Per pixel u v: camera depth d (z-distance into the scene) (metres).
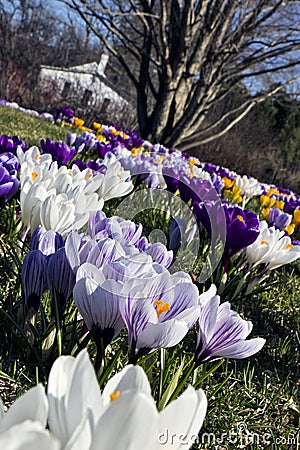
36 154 3.00
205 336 1.36
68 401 0.72
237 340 1.35
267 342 2.70
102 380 1.30
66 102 26.27
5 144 3.21
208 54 20.61
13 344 1.78
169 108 21.20
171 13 21.05
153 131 21.14
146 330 1.16
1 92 23.52
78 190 2.01
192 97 20.91
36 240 1.58
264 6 20.06
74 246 1.37
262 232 2.67
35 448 0.53
